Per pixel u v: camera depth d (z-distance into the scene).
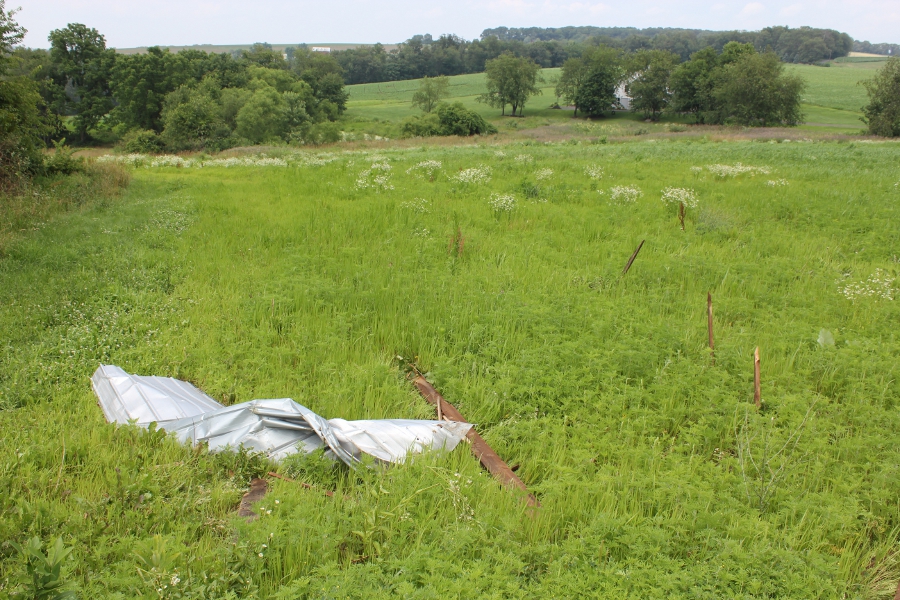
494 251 11.68
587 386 6.68
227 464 5.12
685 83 87.62
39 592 3.41
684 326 8.28
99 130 77.88
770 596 4.04
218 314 8.54
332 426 5.52
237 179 22.50
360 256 11.23
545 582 3.99
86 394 6.23
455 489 4.75
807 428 5.86
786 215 14.97
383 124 84.94
